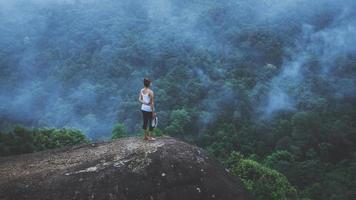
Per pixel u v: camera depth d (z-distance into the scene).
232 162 15.57
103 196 8.63
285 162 33.03
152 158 9.27
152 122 10.05
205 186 9.31
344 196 27.69
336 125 41.19
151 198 8.77
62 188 8.86
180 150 9.76
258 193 13.70
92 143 10.96
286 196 14.20
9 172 9.77
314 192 28.59
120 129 19.25
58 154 10.58
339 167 35.06
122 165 9.16
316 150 38.50
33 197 8.77
